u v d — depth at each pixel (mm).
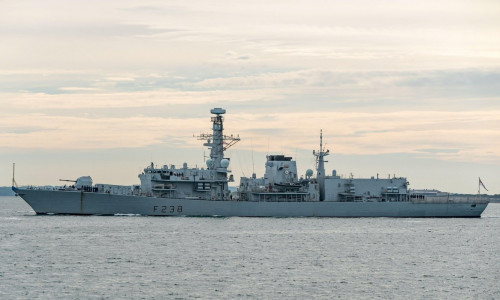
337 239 172000
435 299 105812
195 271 124000
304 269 127625
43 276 118438
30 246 152500
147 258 137250
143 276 119062
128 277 118125
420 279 120062
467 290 111938
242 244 158750
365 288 112125
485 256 148875
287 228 194625
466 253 153125
